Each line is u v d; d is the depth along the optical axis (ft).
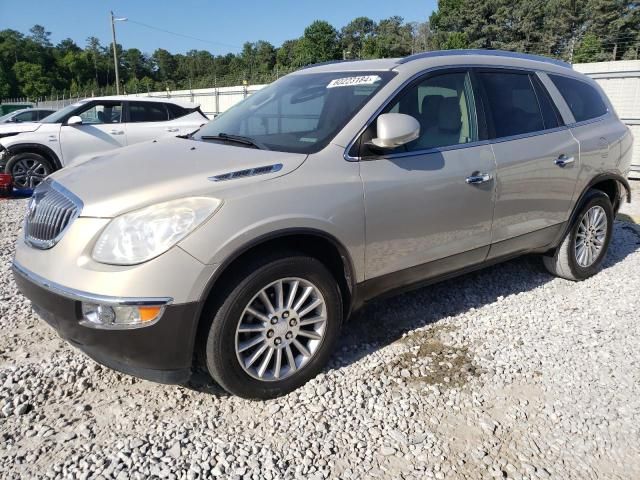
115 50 126.21
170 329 8.16
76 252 8.30
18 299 13.50
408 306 13.56
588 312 13.39
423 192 10.73
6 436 8.33
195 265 8.15
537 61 14.33
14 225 21.62
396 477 7.73
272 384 9.37
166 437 8.40
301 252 9.39
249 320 9.06
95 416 8.92
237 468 7.77
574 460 8.19
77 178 9.55
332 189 9.53
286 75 14.06
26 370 10.12
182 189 8.58
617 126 15.76
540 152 13.05
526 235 13.41
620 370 10.69
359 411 9.19
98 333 8.11
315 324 9.84
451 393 9.78
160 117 33.32
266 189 8.91
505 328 12.43
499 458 8.18
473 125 12.01
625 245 19.16
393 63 11.53
